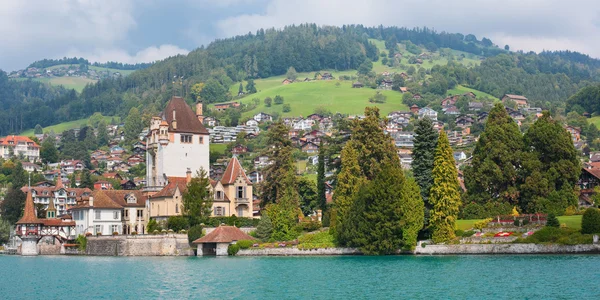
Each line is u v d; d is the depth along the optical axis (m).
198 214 154.25
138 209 172.62
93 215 167.38
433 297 78.56
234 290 87.88
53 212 190.25
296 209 158.62
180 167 175.25
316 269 107.19
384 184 126.50
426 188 139.75
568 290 79.00
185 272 108.06
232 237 143.62
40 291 91.12
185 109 179.75
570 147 139.88
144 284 95.25
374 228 126.19
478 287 83.56
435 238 126.00
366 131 148.25
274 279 96.88
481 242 121.56
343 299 79.44
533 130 143.12
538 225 122.31
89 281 100.19
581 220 119.88
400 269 103.25
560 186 140.00
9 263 136.88
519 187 140.25
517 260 107.88
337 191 143.00
